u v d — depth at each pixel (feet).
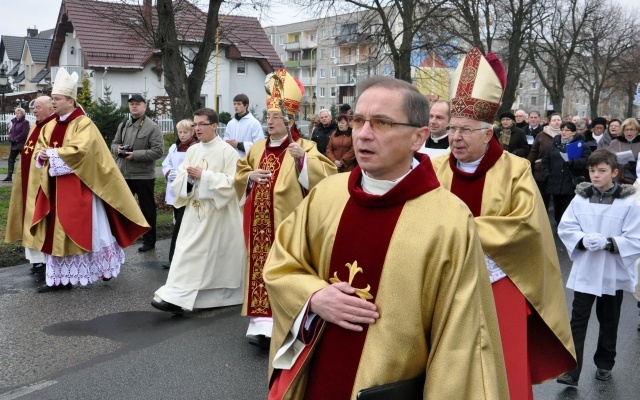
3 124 91.71
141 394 15.05
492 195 11.71
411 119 7.34
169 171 27.53
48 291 23.53
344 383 7.38
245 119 30.73
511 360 11.01
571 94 222.69
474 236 7.20
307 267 8.06
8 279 25.03
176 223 26.91
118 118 74.54
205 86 128.67
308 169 17.26
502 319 11.18
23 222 24.47
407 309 7.13
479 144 11.85
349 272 7.54
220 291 21.38
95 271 24.03
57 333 19.15
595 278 16.15
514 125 37.70
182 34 50.26
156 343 18.45
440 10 68.39
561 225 16.92
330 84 216.54
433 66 83.25
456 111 11.90
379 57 69.15
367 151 7.42
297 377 7.75
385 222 7.43
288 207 17.63
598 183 16.55
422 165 7.54
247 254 18.08
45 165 23.11
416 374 7.23
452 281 7.03
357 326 7.27
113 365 16.78
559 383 16.43
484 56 11.98
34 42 192.34
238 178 18.67
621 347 19.39
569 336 11.88
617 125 37.96
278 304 7.87
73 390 15.20
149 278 25.67
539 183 37.52
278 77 17.93
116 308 21.71
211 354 17.69
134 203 24.68
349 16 79.56
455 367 6.81
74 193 23.18
